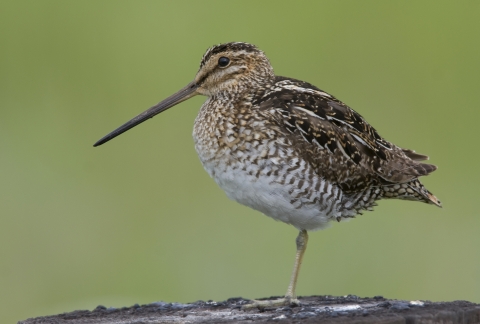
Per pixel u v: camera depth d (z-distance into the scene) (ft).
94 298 53.26
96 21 73.36
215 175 38.40
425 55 70.90
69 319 33.86
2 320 54.13
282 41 71.05
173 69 69.51
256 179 37.09
